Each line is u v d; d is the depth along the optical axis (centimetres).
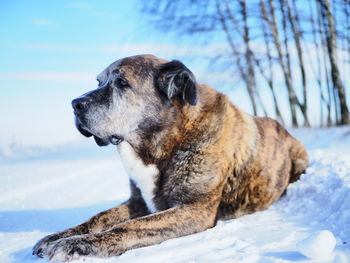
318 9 483
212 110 113
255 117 135
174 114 111
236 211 117
